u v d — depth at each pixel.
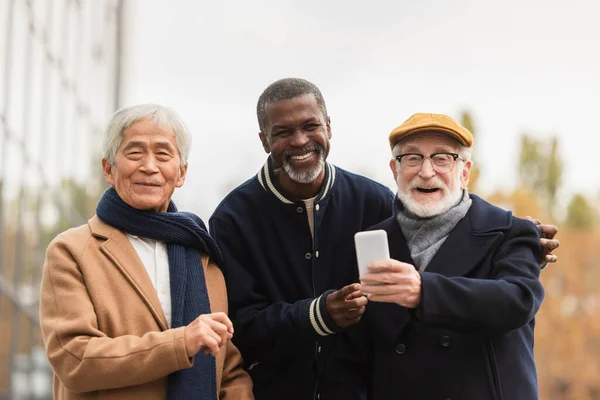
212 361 3.21
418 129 3.25
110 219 3.21
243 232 3.67
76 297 3.05
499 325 3.00
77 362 2.97
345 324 3.25
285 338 3.38
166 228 3.25
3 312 7.18
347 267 3.70
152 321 3.11
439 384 3.16
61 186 8.55
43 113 7.86
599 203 38.12
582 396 31.48
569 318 33.12
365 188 3.81
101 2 9.79
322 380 3.59
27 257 7.84
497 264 3.19
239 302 3.59
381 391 3.29
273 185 3.71
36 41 7.64
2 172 7.00
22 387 7.67
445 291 2.97
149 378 2.96
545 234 3.38
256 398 3.67
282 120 3.57
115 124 3.25
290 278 3.66
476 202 3.38
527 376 3.13
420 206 3.26
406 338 3.27
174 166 3.27
